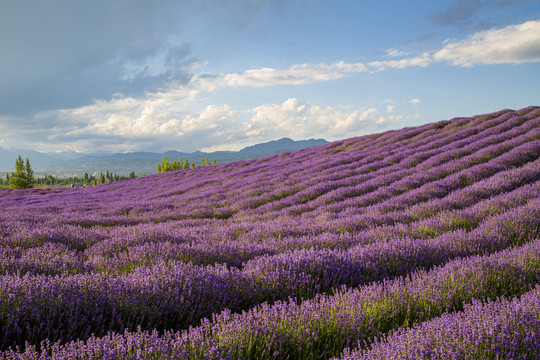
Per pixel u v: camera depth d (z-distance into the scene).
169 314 3.61
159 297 3.64
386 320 3.48
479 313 3.04
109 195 28.06
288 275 4.60
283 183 20.03
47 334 3.05
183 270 4.50
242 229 9.24
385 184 15.98
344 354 2.69
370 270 5.07
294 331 3.06
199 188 25.22
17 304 3.21
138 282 3.99
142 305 3.52
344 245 6.72
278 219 11.20
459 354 2.49
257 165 33.78
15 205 22.14
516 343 2.55
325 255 5.35
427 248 5.86
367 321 3.34
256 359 2.75
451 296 3.83
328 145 39.66
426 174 15.96
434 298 3.80
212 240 7.25
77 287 3.77
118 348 2.53
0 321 3.02
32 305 3.21
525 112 32.50
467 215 8.47
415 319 3.53
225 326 3.04
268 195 17.16
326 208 12.23
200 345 2.70
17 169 65.62
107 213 15.06
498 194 11.11
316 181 18.95
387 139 33.75
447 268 4.63
